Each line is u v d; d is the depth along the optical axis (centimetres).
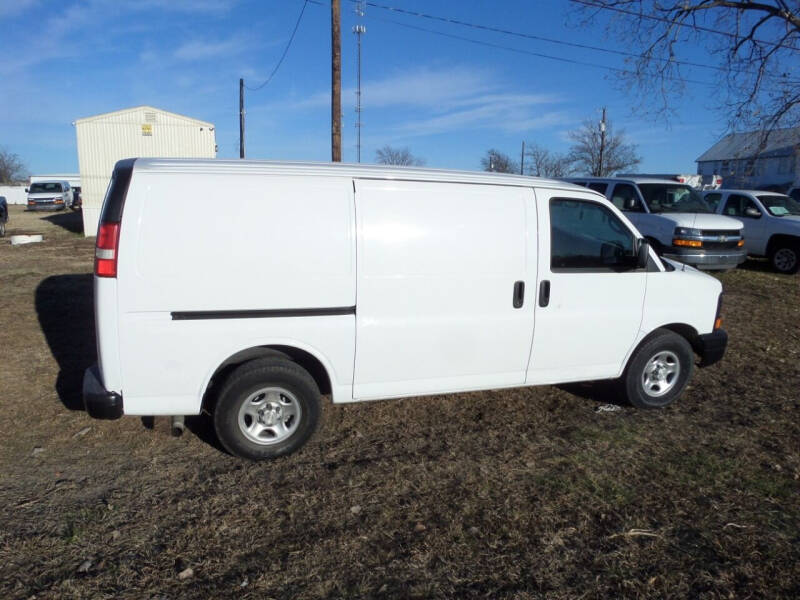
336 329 416
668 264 557
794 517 370
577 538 343
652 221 1222
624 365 521
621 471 422
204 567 310
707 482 409
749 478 416
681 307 530
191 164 395
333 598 290
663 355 535
